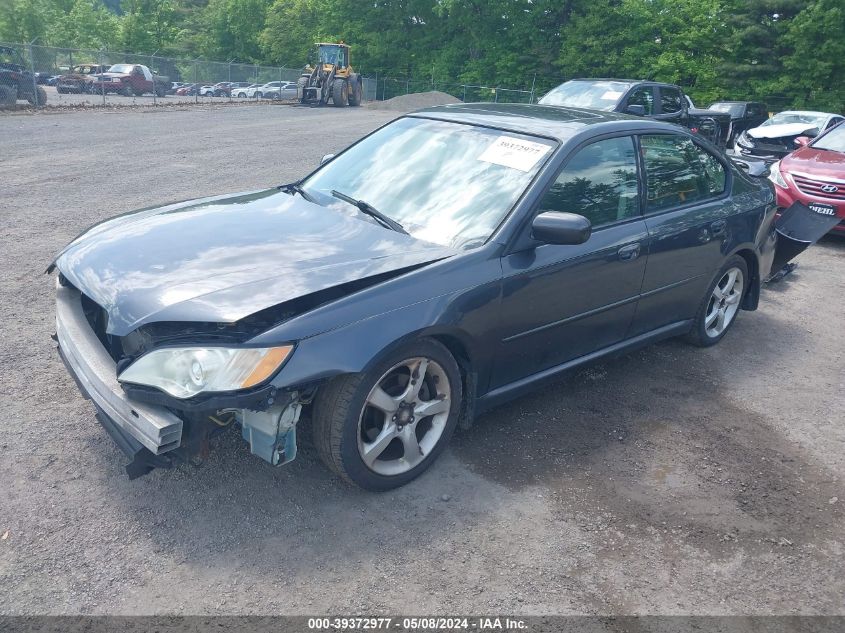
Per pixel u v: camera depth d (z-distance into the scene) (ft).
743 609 8.79
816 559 9.82
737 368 16.31
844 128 32.24
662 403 14.25
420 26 162.50
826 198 28.25
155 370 8.68
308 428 11.80
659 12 130.52
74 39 197.98
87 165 37.63
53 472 10.37
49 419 11.76
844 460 12.53
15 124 56.85
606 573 9.21
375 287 9.77
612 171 13.21
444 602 8.48
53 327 15.49
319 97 112.47
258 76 127.24
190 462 9.27
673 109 40.88
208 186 33.04
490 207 11.67
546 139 12.61
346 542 9.37
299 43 183.32
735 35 122.42
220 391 8.40
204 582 8.50
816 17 113.91
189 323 8.89
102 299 9.48
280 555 9.04
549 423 13.05
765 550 9.92
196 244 10.63
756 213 16.84
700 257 15.24
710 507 10.83
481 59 151.64
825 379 16.05
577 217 10.78
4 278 18.38
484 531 9.83
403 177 12.86
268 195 13.62
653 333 15.15
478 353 11.00
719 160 16.46
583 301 12.59
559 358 12.84
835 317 20.40
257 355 8.59
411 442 10.49
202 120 72.43
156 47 207.62
